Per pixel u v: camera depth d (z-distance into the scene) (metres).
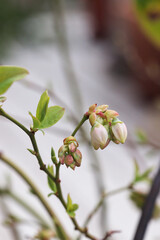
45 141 0.84
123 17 1.21
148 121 1.00
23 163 0.80
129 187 0.34
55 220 0.33
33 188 0.33
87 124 0.43
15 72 0.29
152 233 0.56
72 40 1.60
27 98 0.95
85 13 1.64
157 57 1.07
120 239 0.49
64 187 0.74
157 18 0.52
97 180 0.43
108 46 1.41
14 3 1.14
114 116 0.27
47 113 0.28
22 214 0.45
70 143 0.27
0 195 0.38
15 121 0.27
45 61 1.15
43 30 1.18
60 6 0.50
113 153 0.86
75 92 0.47
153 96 1.17
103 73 1.34
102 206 0.42
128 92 1.22
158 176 0.32
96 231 0.53
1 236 0.51
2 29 1.12
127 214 0.71
